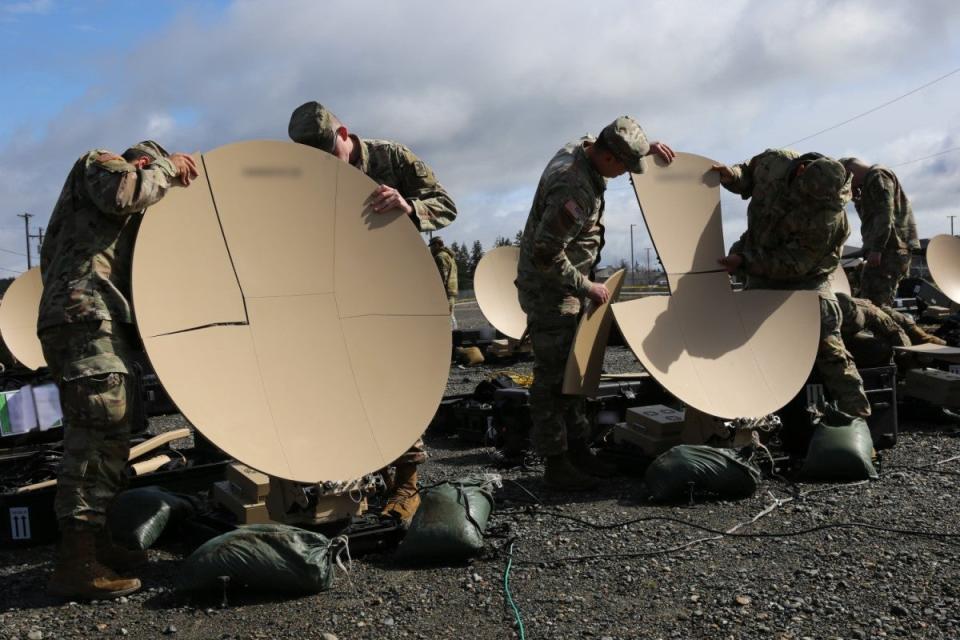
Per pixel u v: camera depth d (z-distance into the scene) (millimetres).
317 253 3965
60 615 3252
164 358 3342
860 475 4996
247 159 3846
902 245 8680
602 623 3012
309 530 3861
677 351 5047
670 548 3857
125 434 3527
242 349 3617
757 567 3543
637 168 4844
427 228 4562
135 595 3463
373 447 3789
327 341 3873
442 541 3693
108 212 3371
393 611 3195
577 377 4930
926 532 3922
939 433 6520
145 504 4156
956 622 2885
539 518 4500
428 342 4133
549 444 5129
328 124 4285
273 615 3189
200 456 5738
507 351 14312
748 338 5391
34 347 11648
